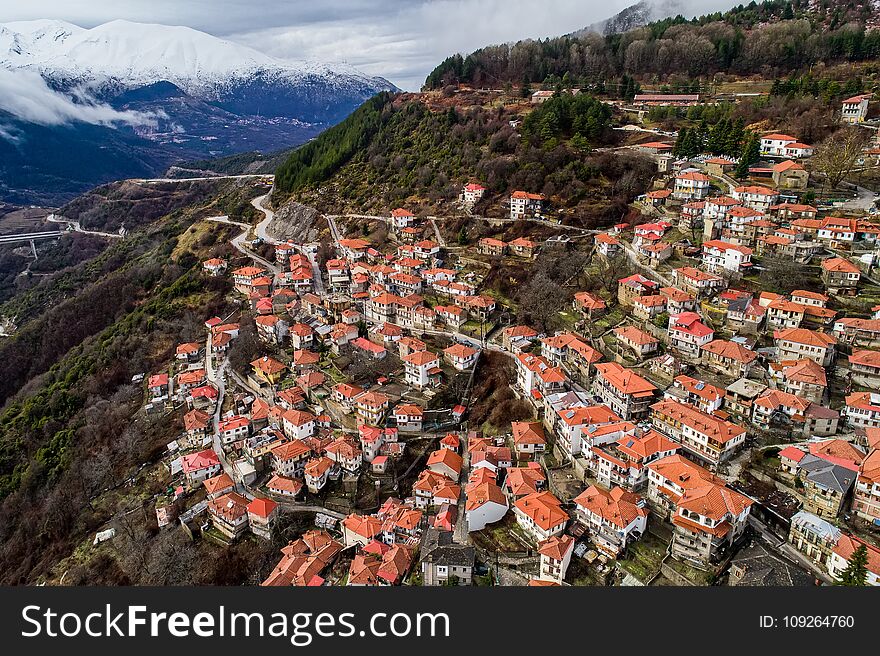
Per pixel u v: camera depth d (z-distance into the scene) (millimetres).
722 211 159500
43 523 136625
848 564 78938
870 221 145875
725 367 119875
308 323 185750
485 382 148125
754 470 98812
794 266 135625
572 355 138375
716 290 140625
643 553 92125
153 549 117438
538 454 120938
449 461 122938
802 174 169125
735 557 86125
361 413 141875
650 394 117125
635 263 161500
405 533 108875
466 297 175625
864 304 123875
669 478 95438
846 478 87500
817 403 108000
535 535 100938
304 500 126375
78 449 157750
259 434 143000
